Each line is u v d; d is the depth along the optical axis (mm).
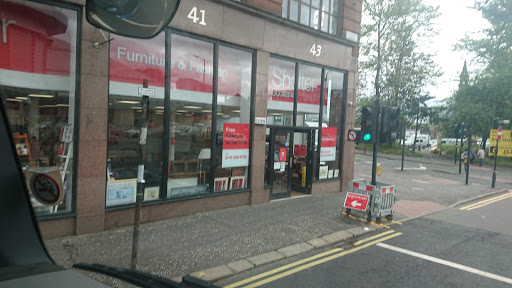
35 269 1608
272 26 9516
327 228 7672
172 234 6660
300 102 10898
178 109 7891
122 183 6875
